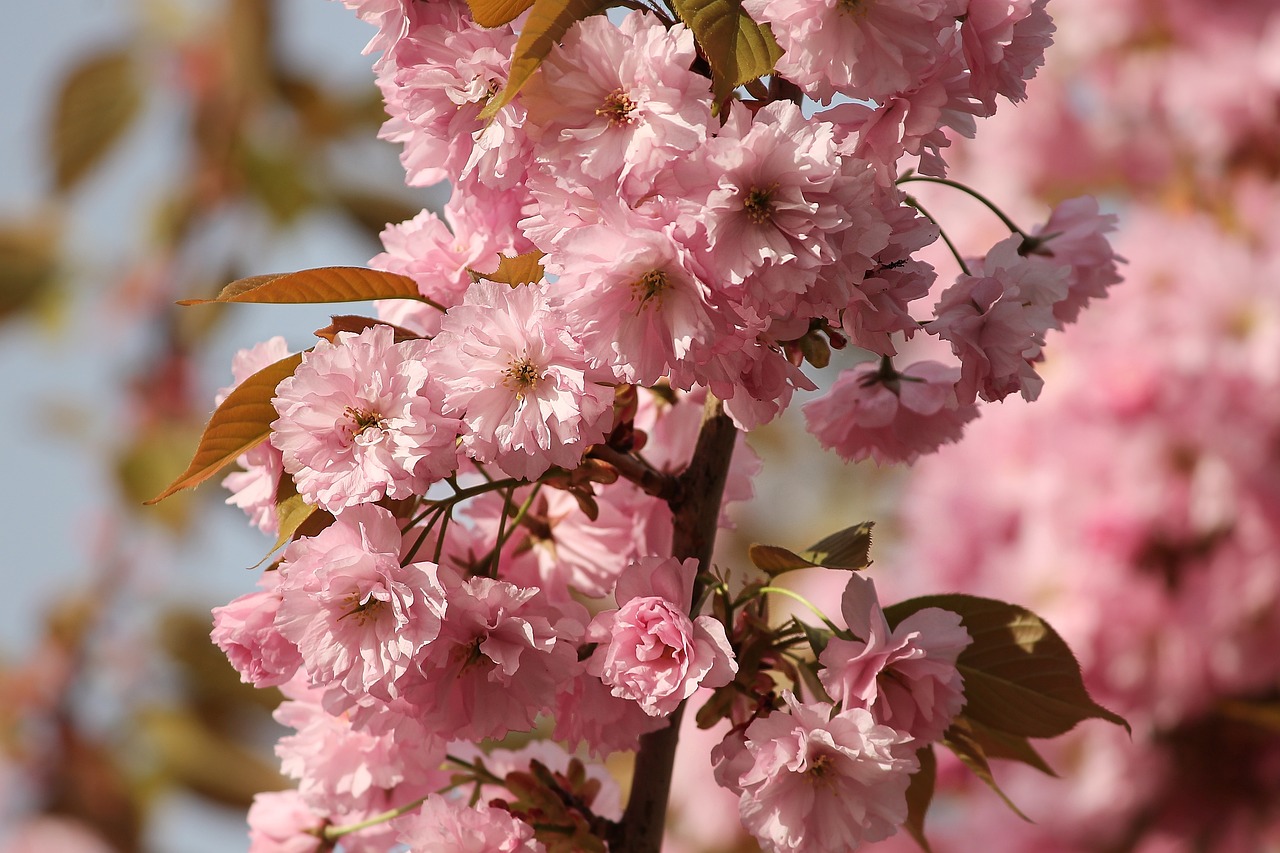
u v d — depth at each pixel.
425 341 1.18
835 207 1.15
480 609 1.18
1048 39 1.20
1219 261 1.82
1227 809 1.82
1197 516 1.76
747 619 1.21
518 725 1.18
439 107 1.20
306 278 1.20
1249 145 1.95
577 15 1.16
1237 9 1.95
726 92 1.16
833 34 1.16
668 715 1.20
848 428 1.29
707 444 1.24
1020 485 1.92
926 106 1.17
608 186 1.16
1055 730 1.24
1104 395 1.84
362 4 1.20
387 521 1.17
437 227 1.23
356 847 1.26
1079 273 1.29
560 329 1.17
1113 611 1.79
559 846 1.22
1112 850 1.87
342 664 1.17
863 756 1.18
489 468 1.23
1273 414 1.76
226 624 1.19
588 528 1.25
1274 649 1.74
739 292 1.16
